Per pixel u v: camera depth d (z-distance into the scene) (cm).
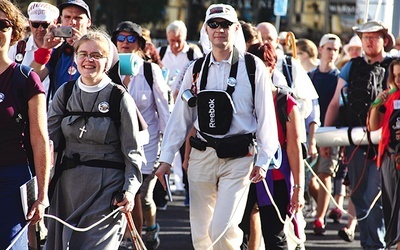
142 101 994
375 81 1087
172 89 1492
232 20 777
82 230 715
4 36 626
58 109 748
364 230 1071
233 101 779
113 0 4438
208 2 4581
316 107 1094
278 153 797
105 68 742
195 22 4600
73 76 891
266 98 776
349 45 1537
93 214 730
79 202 741
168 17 4600
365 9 1411
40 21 943
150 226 1036
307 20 4425
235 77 780
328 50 1324
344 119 1098
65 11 948
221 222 772
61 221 703
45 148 636
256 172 772
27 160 641
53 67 900
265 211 821
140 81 998
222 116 777
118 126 739
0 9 626
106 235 732
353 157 1070
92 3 4394
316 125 1091
